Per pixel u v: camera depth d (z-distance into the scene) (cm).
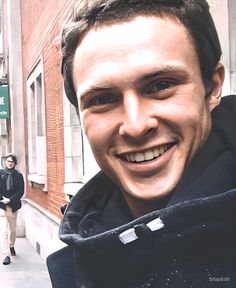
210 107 104
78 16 101
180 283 90
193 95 96
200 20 98
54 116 822
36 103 1038
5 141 1547
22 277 744
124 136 97
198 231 89
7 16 1379
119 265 97
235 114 107
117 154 100
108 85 95
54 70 803
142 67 92
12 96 1284
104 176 124
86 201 123
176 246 91
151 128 94
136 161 98
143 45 93
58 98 779
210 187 95
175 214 89
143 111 94
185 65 94
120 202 118
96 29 96
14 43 1286
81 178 691
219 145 102
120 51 93
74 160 694
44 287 686
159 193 97
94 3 97
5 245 967
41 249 909
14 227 904
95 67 96
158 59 92
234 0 289
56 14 766
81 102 101
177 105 94
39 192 1016
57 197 816
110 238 95
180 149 96
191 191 95
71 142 692
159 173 97
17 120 1286
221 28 291
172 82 95
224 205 87
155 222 90
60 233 113
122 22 95
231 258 89
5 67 1469
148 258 94
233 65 285
